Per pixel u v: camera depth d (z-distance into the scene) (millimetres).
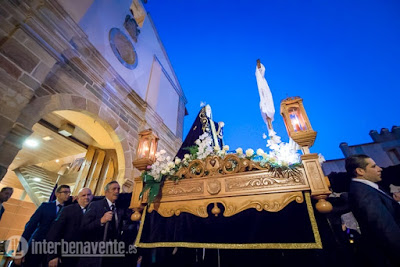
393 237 1494
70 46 4473
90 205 2928
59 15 4262
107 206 2994
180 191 2367
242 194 2076
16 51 3463
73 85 4551
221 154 2520
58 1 4457
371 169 2010
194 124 4117
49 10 4090
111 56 6094
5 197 3512
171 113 8992
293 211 1958
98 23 5879
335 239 1904
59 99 4117
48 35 4008
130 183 5242
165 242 2246
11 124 3182
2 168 3000
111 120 5375
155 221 2459
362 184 1948
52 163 8609
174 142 8336
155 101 7691
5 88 3197
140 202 2520
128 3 7539
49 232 2545
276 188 2000
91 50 5176
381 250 1738
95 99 5059
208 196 2201
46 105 3844
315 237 1730
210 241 2084
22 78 3441
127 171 5336
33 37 3742
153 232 2377
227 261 2895
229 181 2199
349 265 1777
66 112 4953
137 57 7375
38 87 3660
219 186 2203
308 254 2184
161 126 7551
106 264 2699
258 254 2758
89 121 5238
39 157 8117
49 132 6586
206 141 2691
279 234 1888
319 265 1892
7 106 3172
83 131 6297
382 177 2342
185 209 2262
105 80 5477
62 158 8359
